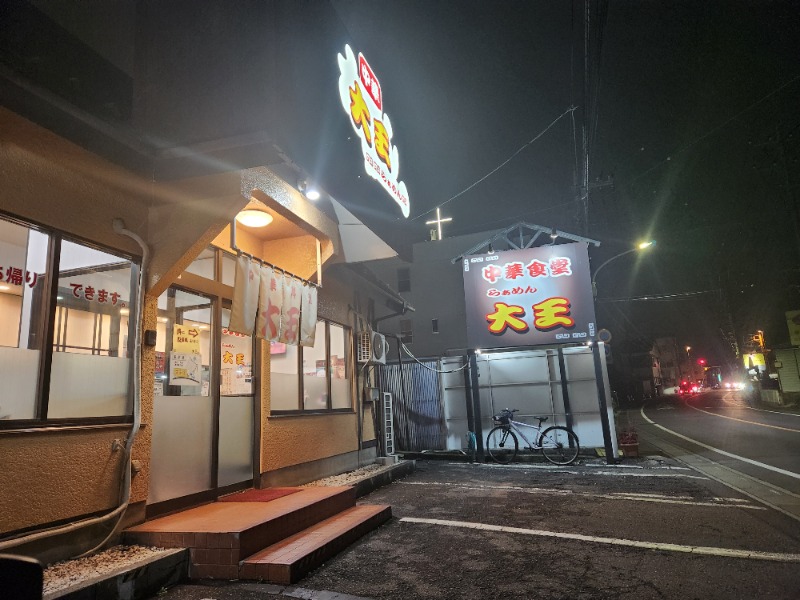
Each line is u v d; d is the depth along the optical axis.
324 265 9.66
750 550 5.80
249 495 7.40
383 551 5.96
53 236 5.17
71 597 4.03
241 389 8.26
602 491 9.55
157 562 4.83
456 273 35.81
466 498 9.09
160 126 6.18
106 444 5.45
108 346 5.73
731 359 61.25
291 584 4.94
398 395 16.72
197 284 7.40
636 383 72.88
